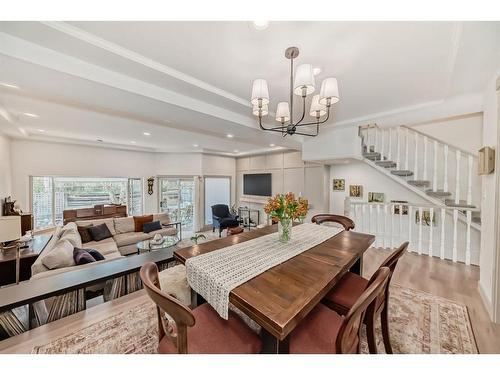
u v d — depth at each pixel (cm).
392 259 130
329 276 125
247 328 117
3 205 387
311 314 124
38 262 229
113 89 195
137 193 658
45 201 507
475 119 355
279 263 143
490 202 208
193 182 698
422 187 387
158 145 607
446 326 180
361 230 420
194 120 294
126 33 150
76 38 146
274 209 192
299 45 165
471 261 337
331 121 373
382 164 423
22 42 145
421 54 177
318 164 543
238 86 235
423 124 401
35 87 191
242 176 759
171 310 85
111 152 592
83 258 253
